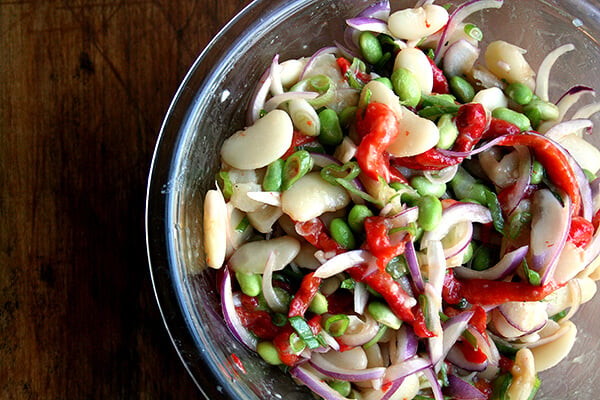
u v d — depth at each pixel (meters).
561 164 0.37
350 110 0.37
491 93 0.39
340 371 0.36
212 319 0.37
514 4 0.39
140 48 0.42
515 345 0.38
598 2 0.40
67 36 0.42
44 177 0.41
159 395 0.41
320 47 0.40
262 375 0.38
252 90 0.39
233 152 0.37
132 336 0.41
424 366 0.36
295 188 0.36
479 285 0.37
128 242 0.41
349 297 0.37
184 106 0.37
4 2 0.42
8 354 0.41
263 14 0.38
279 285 0.37
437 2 0.40
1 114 0.42
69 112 0.42
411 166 0.37
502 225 0.37
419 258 0.36
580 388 0.39
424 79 0.38
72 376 0.41
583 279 0.38
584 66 0.40
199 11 0.42
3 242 0.41
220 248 0.36
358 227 0.36
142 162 0.42
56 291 0.41
